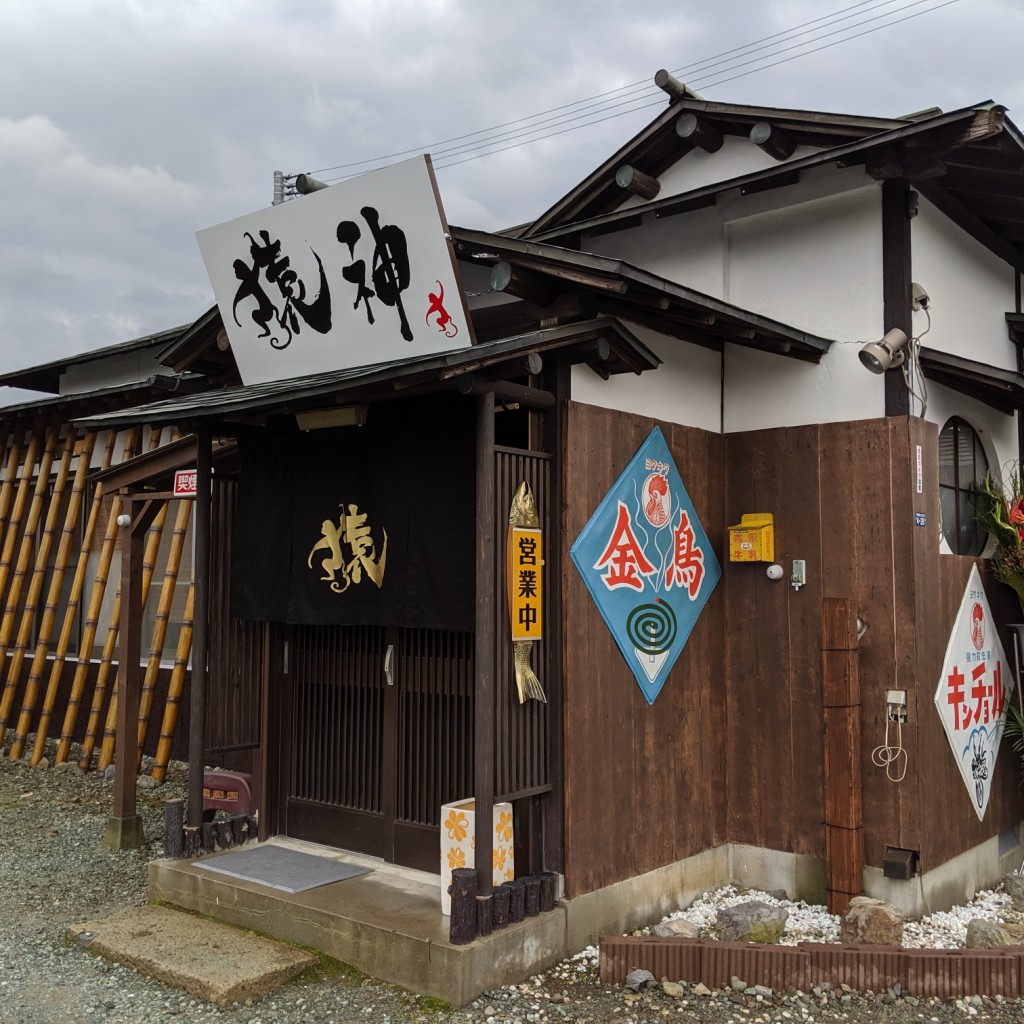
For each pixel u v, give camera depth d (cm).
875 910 484
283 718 628
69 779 895
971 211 650
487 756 449
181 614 935
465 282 648
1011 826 658
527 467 488
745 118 618
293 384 516
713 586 602
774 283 615
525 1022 411
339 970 462
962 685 588
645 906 530
